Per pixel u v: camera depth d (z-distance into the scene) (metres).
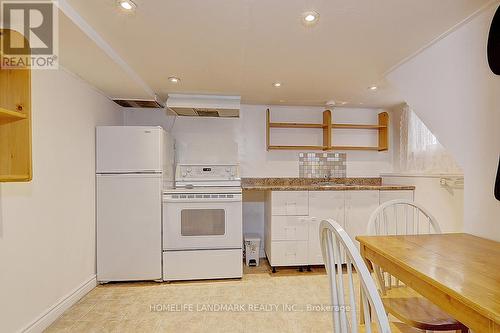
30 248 1.75
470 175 1.56
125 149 2.61
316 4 1.38
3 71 1.30
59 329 1.87
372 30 1.63
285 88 2.79
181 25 1.58
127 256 2.60
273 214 2.94
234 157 3.48
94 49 1.74
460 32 1.60
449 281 0.90
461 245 1.31
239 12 1.45
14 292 1.63
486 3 1.38
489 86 1.45
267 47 1.86
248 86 2.71
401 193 3.01
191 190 2.75
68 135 2.16
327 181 3.61
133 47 1.86
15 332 1.63
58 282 2.03
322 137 3.61
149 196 2.62
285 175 3.57
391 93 2.96
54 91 1.98
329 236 0.95
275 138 3.56
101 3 1.36
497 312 0.71
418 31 1.65
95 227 2.57
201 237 2.71
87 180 2.44
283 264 2.94
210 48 1.88
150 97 2.89
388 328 0.67
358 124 3.62
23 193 1.70
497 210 1.42
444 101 1.73
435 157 2.72
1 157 1.30
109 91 2.68
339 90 2.85
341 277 0.93
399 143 3.50
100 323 1.95
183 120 3.45
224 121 3.50
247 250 3.17
